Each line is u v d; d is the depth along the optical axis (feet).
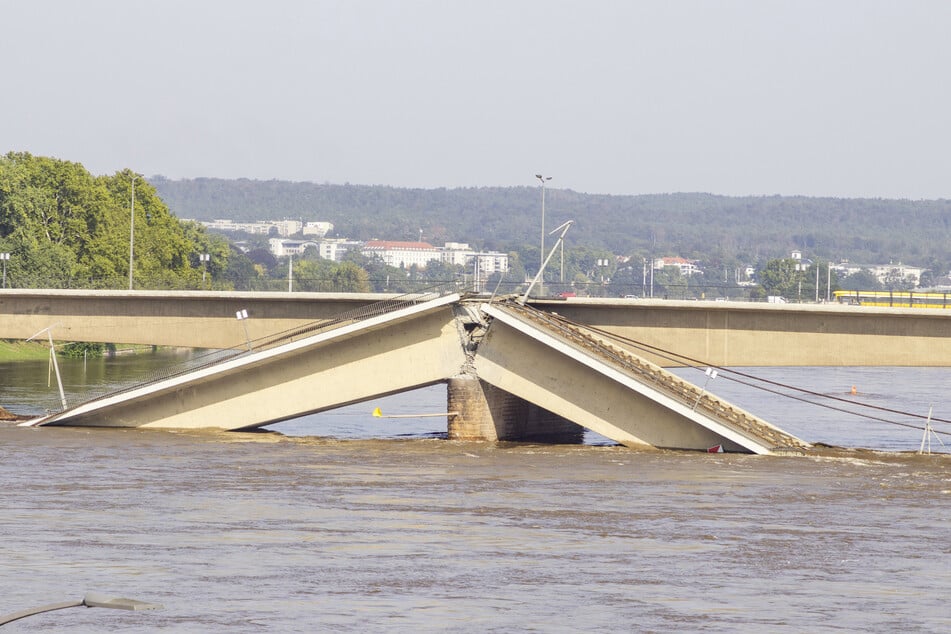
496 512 464.65
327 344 644.27
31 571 370.53
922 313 627.87
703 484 523.70
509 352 631.56
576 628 320.91
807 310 642.63
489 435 644.69
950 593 361.71
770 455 596.29
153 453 595.06
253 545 407.64
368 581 363.35
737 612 338.34
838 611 341.62
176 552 396.78
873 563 394.73
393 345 641.40
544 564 386.11
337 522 444.55
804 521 454.40
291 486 514.68
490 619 327.06
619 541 418.92
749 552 406.82
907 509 477.77
